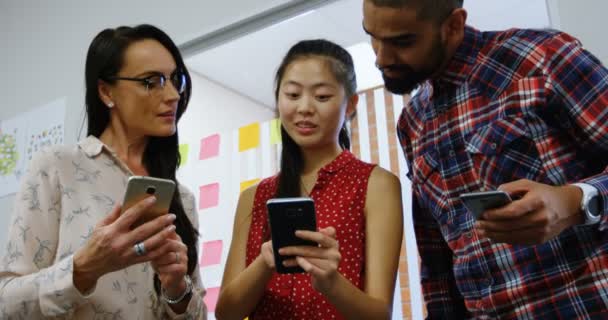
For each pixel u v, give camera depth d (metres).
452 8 1.04
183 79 1.31
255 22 2.14
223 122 2.55
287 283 1.13
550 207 0.82
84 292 0.98
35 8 2.81
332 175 1.21
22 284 0.98
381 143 1.91
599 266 0.91
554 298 0.94
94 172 1.17
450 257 1.22
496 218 0.83
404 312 1.72
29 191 1.09
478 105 1.07
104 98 1.24
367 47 2.22
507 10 1.91
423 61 1.05
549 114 0.99
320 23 2.14
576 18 1.44
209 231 2.09
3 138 2.66
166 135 1.23
